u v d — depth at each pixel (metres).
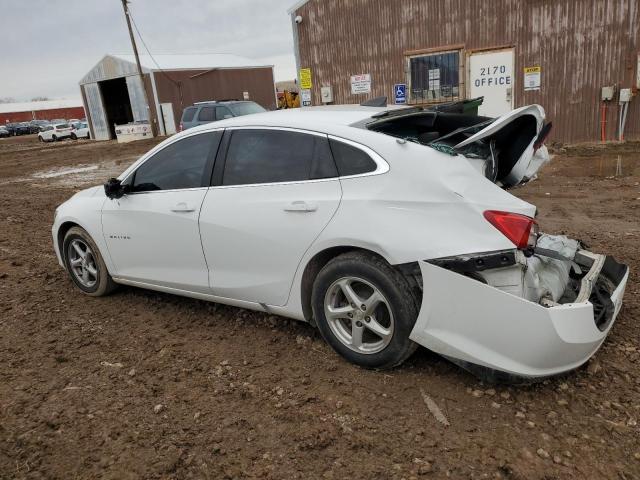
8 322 4.61
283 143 3.73
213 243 3.97
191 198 4.09
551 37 12.88
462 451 2.73
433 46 14.20
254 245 3.75
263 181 3.76
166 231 4.25
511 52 13.35
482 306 2.94
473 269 2.96
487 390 3.21
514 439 2.80
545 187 9.46
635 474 2.54
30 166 20.33
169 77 31.44
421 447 2.78
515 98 13.62
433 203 3.11
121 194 4.51
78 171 17.36
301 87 16.28
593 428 2.86
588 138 13.15
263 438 2.91
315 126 3.62
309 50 15.91
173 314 4.62
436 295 3.04
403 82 14.84
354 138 3.45
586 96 12.91
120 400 3.34
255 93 35.69
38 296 5.20
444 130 4.27
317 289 3.51
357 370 3.50
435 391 3.24
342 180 3.42
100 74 34.47
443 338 3.10
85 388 3.50
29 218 9.30
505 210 3.06
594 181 9.60
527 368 2.93
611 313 3.23
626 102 12.46
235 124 4.01
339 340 3.54
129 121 37.44
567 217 7.36
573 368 3.03
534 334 2.84
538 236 3.35
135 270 4.66
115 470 2.72
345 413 3.08
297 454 2.78
